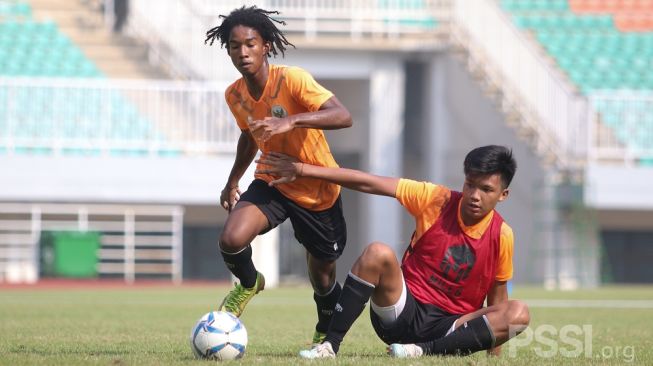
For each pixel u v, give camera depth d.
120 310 39.38
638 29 92.06
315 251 20.75
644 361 19.03
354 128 86.50
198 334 17.69
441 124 84.12
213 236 80.81
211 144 71.44
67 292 56.62
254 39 19.23
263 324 31.81
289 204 20.08
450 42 82.56
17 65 80.44
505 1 92.81
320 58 82.12
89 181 69.75
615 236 83.62
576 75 86.19
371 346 23.16
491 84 81.12
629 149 75.88
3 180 69.19
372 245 18.02
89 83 70.25
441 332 18.27
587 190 74.06
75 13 86.88
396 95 82.94
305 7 82.00
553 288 69.25
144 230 72.06
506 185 17.70
